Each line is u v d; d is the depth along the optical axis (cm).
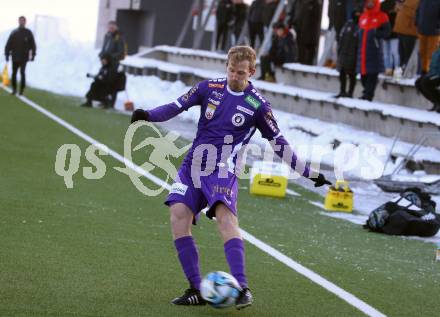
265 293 2025
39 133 4778
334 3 6475
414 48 5822
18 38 6931
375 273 2381
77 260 2164
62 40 10444
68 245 2325
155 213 2962
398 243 2930
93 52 10294
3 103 6200
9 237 2347
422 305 2061
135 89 8331
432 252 2809
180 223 1838
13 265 2045
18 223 2545
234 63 1811
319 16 7294
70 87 8469
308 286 2138
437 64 5034
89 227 2602
